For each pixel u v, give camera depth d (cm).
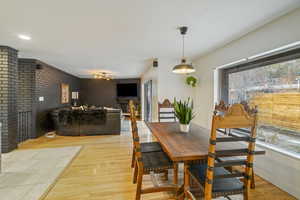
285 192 196
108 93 877
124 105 869
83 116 470
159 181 224
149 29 239
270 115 237
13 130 342
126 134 493
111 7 180
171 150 147
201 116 405
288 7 180
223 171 156
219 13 194
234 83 319
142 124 663
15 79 343
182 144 165
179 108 220
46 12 190
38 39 279
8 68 321
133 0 167
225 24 223
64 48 331
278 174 206
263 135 250
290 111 207
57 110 494
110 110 484
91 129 477
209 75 368
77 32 249
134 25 226
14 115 342
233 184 139
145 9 185
